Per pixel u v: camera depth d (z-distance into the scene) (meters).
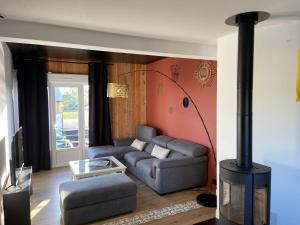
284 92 2.37
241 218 2.15
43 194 4.04
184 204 3.62
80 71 5.68
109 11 2.03
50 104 5.53
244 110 2.17
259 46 2.53
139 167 4.54
